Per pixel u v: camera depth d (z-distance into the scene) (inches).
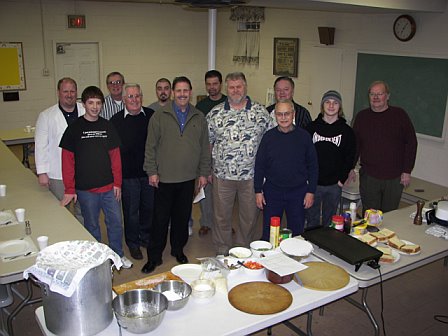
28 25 266.2
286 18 271.9
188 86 130.5
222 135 136.9
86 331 68.9
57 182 139.1
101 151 128.6
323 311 125.7
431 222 118.4
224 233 148.3
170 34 310.7
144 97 312.5
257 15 289.0
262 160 132.7
